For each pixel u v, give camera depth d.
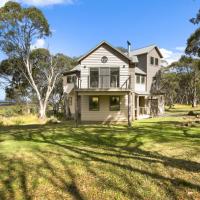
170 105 52.81
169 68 57.19
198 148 9.96
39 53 38.69
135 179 6.25
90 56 23.91
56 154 9.02
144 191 5.48
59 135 14.36
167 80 51.56
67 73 31.91
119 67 23.86
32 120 26.05
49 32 32.09
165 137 12.90
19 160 8.16
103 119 24.27
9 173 6.78
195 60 42.75
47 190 5.59
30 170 7.04
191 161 8.00
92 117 24.34
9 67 37.34
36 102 38.34
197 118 24.81
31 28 31.17
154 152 9.41
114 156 8.70
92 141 12.12
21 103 37.66
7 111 32.38
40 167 7.33
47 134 14.90
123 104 24.22
